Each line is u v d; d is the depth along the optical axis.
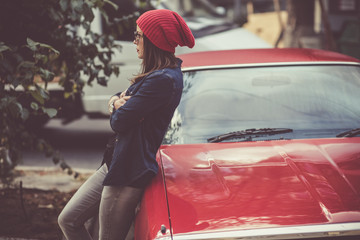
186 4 12.09
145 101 3.32
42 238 5.57
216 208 3.22
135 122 3.37
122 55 9.80
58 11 5.65
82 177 8.42
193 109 4.71
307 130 4.52
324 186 3.40
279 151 4.05
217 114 4.67
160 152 4.14
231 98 4.79
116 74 6.30
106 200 3.49
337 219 3.05
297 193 3.34
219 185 3.49
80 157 9.98
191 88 4.88
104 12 5.68
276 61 5.14
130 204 3.49
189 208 3.24
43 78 5.21
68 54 6.08
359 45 16.33
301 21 14.72
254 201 3.26
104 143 11.18
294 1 14.70
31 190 7.47
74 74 6.15
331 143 4.21
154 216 3.22
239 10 30.11
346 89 4.88
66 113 10.11
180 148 4.23
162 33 3.36
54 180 8.27
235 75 4.98
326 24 13.10
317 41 14.66
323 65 5.11
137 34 3.46
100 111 10.00
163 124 3.46
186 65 5.12
